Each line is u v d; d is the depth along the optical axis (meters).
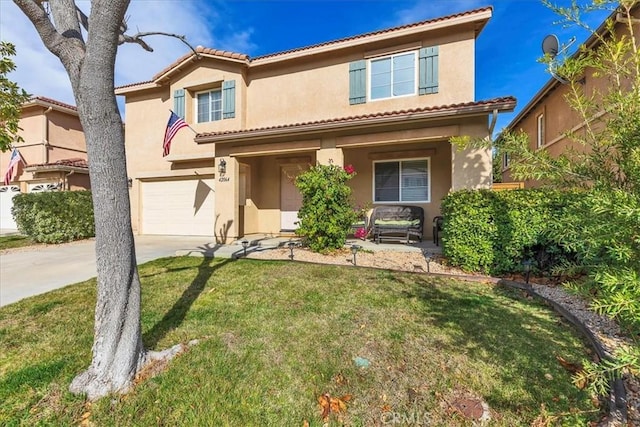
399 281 5.48
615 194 1.72
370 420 2.31
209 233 12.21
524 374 2.76
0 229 16.75
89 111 2.60
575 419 2.03
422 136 8.09
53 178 15.53
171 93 12.88
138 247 9.73
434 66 9.76
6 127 7.57
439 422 2.27
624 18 2.43
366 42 10.23
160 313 4.20
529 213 5.58
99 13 2.53
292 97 11.59
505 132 2.69
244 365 2.96
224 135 9.82
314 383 2.71
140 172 13.23
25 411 2.44
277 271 6.25
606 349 3.12
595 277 1.86
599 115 2.26
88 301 4.88
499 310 4.18
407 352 3.15
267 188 12.41
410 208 9.97
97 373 2.67
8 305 4.74
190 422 2.29
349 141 8.85
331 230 7.93
